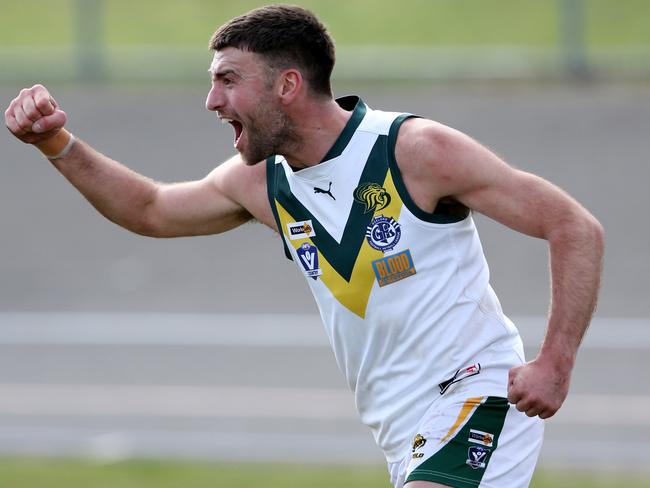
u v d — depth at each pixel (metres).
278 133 15.21
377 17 81.81
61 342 41.94
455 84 71.19
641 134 63.03
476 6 82.38
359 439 31.30
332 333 15.98
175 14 83.75
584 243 14.60
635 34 76.69
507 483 15.51
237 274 49.78
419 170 14.91
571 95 68.94
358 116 15.29
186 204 16.94
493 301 15.85
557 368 14.54
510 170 14.86
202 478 27.67
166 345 41.22
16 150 64.94
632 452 29.94
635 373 36.84
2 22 83.38
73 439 31.84
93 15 79.38
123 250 53.00
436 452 15.34
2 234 54.97
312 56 15.03
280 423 32.75
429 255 15.22
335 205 15.32
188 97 71.12
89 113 68.94
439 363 15.41
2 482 27.53
